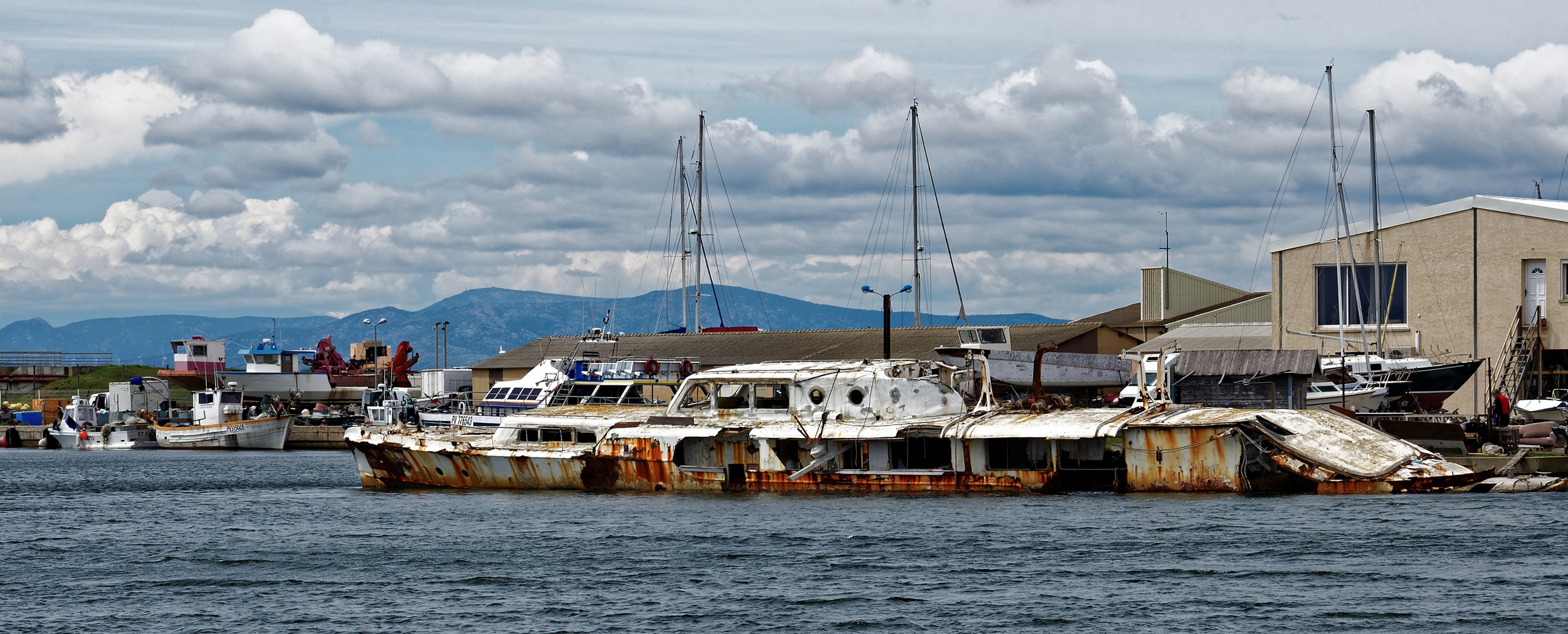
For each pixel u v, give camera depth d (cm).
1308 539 5266
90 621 4319
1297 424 6669
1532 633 3900
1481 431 7375
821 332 14150
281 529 6209
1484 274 9844
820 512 6169
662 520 6056
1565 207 9569
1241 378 8125
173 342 16412
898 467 6812
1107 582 4612
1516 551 4966
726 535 5628
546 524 6034
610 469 7081
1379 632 3944
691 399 7225
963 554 5125
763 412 6950
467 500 7019
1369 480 6412
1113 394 10412
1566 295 9550
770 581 4725
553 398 9669
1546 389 9700
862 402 6825
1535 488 6494
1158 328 14125
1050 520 5828
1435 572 4644
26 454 14125
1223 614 4169
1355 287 10069
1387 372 9381
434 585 4781
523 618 4278
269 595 4672
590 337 12619
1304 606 4241
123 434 14962
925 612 4269
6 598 4681
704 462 6975
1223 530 5478
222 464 11312
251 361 16638
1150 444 6494
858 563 4994
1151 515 5903
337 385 17275
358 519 6456
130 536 6119
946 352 7506
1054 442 6562
